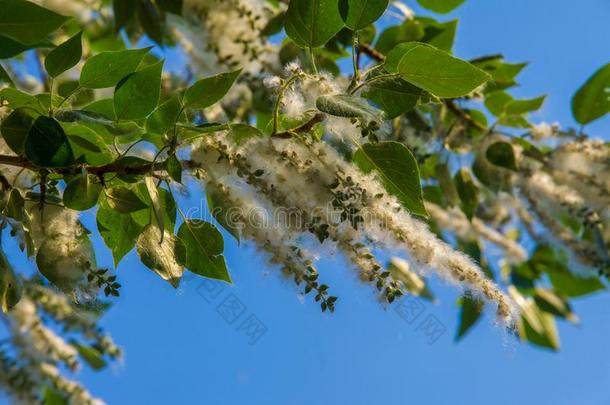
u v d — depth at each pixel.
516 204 1.80
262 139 1.31
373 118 1.28
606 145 1.65
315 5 1.36
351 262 1.30
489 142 1.69
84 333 1.79
